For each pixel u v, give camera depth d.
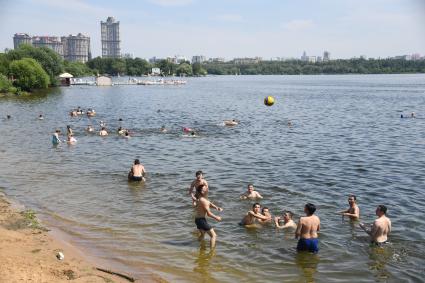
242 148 31.41
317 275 12.16
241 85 156.88
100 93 101.94
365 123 46.97
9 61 110.62
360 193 19.94
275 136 37.34
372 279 11.89
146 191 20.27
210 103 74.94
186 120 49.56
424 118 51.44
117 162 26.56
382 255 13.37
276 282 11.77
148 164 25.98
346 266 12.66
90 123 46.22
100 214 17.12
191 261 13.02
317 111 60.84
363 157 28.05
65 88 122.38
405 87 128.88
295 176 22.98
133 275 11.98
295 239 14.66
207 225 14.19
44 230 15.17
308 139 35.69
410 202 18.53
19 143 33.28
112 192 20.11
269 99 26.08
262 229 15.55
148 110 61.47
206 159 27.48
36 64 101.44
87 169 24.64
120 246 14.06
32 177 22.78
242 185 21.19
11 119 48.97
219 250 13.80
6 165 25.55
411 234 14.94
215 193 19.88
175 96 93.44
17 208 17.59
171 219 16.61
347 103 75.12
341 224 15.98
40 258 12.35
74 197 19.31
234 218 16.66
